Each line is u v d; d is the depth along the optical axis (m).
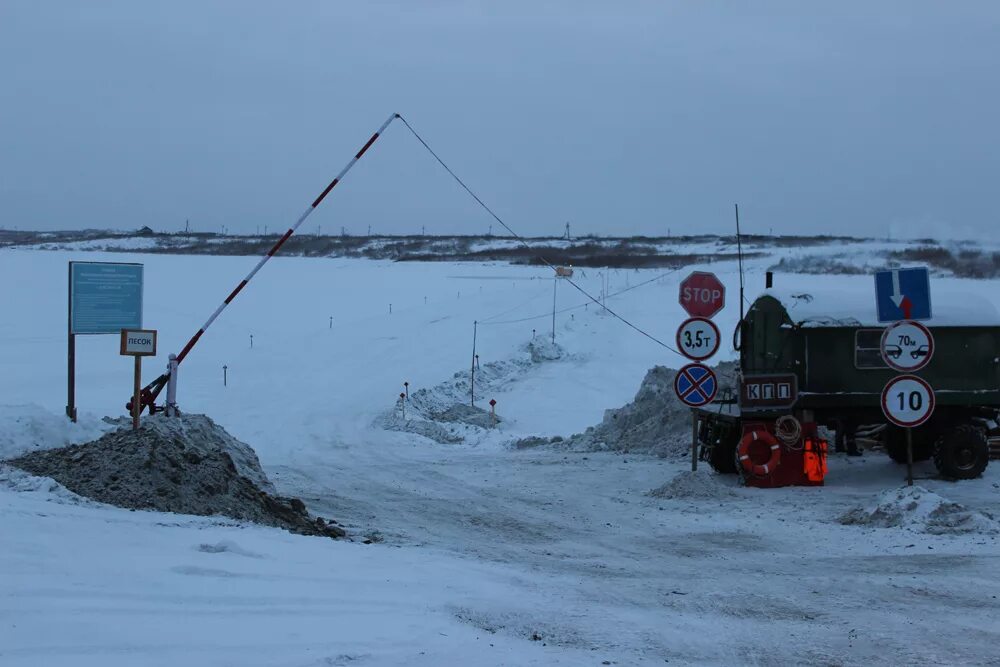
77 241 140.38
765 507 13.60
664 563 9.91
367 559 9.09
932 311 16.05
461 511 13.90
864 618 7.53
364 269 88.38
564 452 22.23
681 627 7.21
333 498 15.27
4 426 11.69
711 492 14.59
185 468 11.19
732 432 16.83
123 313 13.20
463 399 35.31
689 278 16.22
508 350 44.59
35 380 33.78
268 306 60.53
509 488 16.47
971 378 15.92
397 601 7.36
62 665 5.27
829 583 8.80
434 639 6.37
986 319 15.97
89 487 10.62
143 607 6.57
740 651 6.62
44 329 48.06
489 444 25.22
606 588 8.55
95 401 29.56
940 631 7.15
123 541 8.53
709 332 16.11
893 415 13.58
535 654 6.28
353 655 5.86
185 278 76.75
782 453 15.56
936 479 15.84
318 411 30.62
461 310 57.19
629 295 60.69
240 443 13.27
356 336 48.62
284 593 7.31
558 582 8.74
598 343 46.62
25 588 6.74
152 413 13.34
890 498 11.98
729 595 8.31
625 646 6.66
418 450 23.91
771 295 16.61
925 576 9.05
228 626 6.31
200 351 44.09
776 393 15.65
